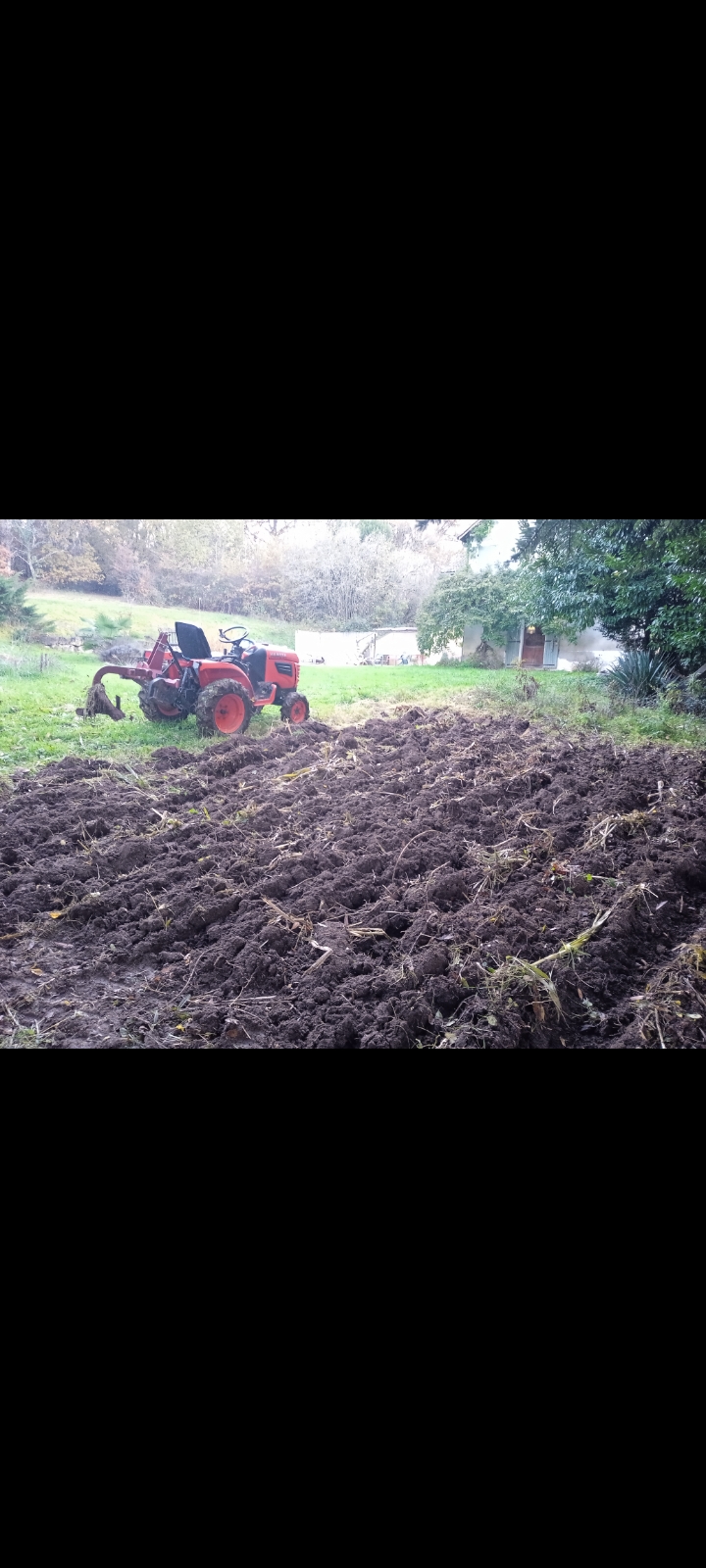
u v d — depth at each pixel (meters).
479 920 3.87
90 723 8.39
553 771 6.52
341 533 19.17
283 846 4.90
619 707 9.26
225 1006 3.30
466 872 4.40
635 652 10.44
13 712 8.76
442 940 3.69
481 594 15.68
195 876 4.55
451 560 19.55
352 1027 3.13
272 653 8.54
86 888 4.47
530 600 11.54
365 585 18.25
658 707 9.23
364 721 9.13
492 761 6.89
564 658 15.28
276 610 17.53
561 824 5.22
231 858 4.77
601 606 10.56
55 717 8.59
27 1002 3.37
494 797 5.84
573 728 8.29
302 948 3.71
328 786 6.27
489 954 3.55
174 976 3.58
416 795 5.98
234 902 4.16
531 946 3.68
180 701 7.93
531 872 4.53
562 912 4.03
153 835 5.26
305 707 8.83
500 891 4.27
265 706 9.34
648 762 6.74
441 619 16.09
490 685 11.41
